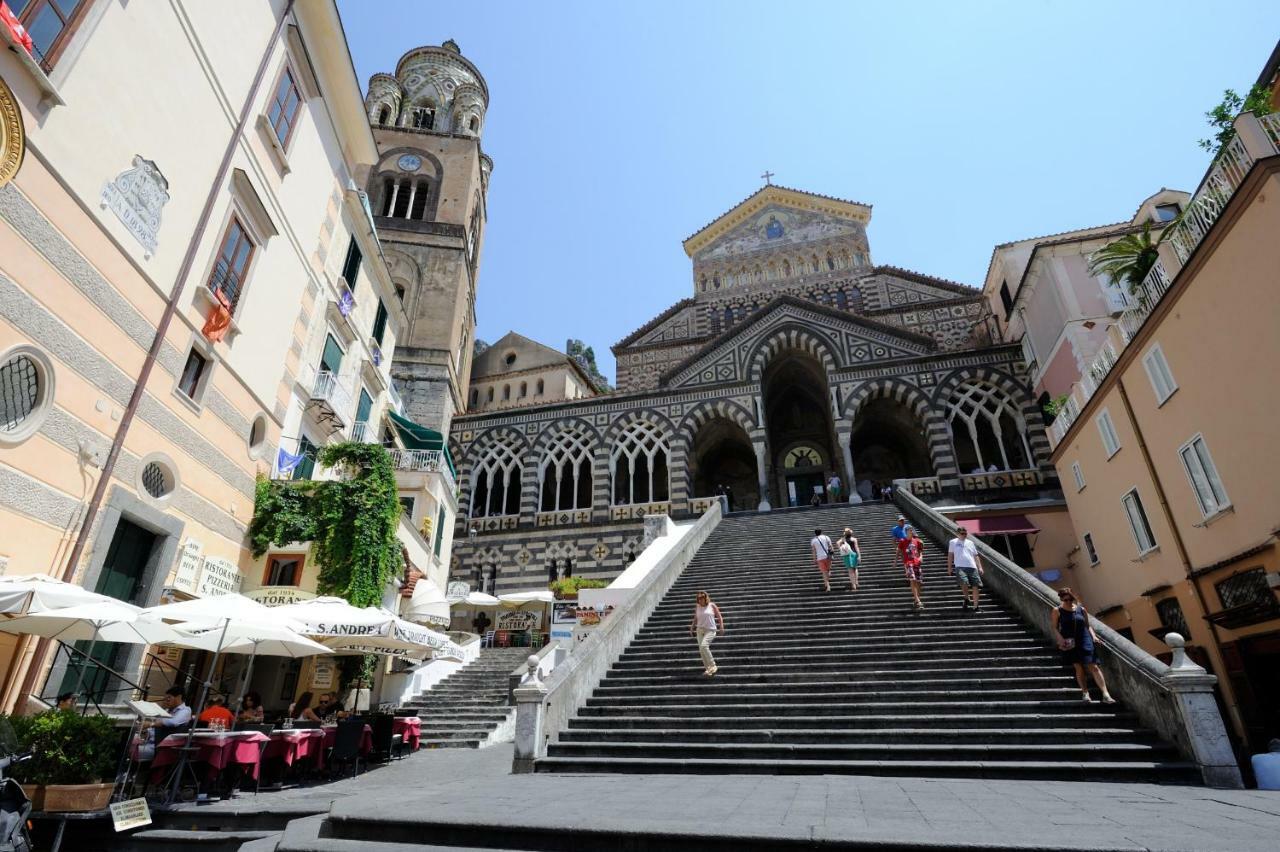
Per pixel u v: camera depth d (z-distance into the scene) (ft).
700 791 24.61
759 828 17.39
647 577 56.59
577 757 33.14
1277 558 40.09
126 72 36.68
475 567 107.55
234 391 49.11
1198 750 26.27
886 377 105.19
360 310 76.18
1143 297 54.03
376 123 148.97
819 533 55.83
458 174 141.90
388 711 52.08
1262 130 40.09
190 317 43.37
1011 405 99.55
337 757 37.42
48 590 25.79
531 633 88.02
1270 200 38.45
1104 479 63.46
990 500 92.84
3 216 29.37
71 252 33.24
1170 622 53.78
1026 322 98.32
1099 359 62.18
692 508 103.45
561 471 113.50
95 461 34.99
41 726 26.25
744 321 116.26
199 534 44.93
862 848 15.93
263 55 51.16
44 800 25.26
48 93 31.14
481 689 64.75
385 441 92.48
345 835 20.38
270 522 52.49
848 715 34.32
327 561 53.36
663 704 38.27
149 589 39.60
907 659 39.73
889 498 98.32
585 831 18.08
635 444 112.98
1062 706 32.53
